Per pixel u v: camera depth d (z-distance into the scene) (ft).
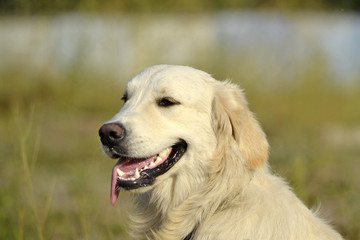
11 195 24.34
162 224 17.92
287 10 59.82
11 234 21.66
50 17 57.16
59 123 48.03
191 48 55.06
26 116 47.01
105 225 23.20
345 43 64.39
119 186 17.13
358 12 76.18
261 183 16.65
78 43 55.62
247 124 16.97
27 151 27.43
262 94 53.98
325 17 64.44
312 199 26.71
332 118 53.01
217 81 18.56
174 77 17.79
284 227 15.48
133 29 54.29
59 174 32.91
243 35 57.00
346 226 23.65
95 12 56.08
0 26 59.62
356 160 36.91
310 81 55.01
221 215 16.43
